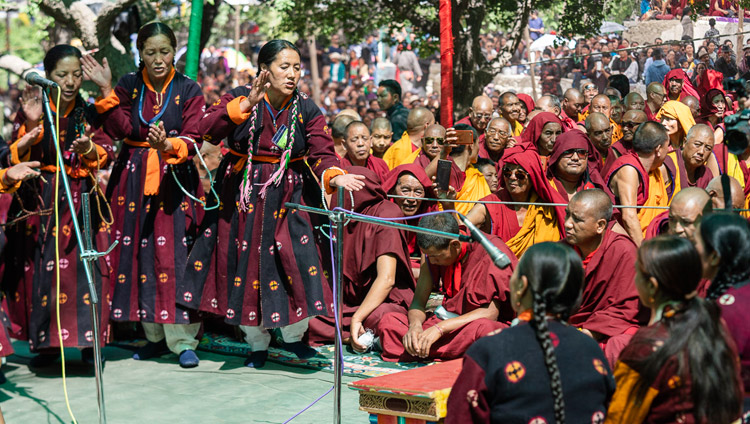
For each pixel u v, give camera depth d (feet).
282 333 18.62
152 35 17.98
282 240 17.52
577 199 15.83
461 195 22.70
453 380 11.85
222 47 64.49
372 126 28.84
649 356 8.87
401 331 18.07
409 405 11.46
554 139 24.72
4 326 16.38
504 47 38.99
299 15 43.65
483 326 16.79
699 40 30.01
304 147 17.94
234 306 17.70
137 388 16.81
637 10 31.63
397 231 19.52
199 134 17.92
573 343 9.36
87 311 17.70
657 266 9.10
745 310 9.64
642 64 31.60
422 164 24.98
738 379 8.96
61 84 17.51
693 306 8.98
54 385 17.12
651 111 30.25
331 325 20.04
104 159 17.95
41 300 17.54
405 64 60.23
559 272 9.27
